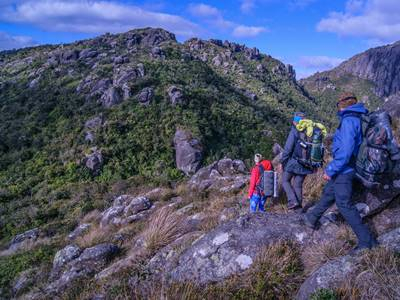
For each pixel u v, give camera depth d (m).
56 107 82.88
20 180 55.47
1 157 65.19
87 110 76.56
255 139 68.50
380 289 2.94
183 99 75.00
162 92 77.94
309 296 3.19
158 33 160.25
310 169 4.80
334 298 2.98
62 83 100.38
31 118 79.94
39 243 16.69
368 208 4.20
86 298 4.91
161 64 107.44
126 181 46.69
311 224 4.09
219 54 175.25
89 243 9.24
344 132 3.33
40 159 61.66
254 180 5.48
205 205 8.53
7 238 31.55
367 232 3.42
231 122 74.94
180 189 14.05
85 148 63.00
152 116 69.56
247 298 3.62
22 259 11.83
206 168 15.07
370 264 3.18
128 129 66.38
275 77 190.75
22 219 34.44
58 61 125.06
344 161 3.32
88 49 129.50
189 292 3.79
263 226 4.36
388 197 4.12
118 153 60.41
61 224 22.38
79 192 46.38
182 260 4.52
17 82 116.31
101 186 47.22
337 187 3.52
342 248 3.71
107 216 13.39
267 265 3.84
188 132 62.81
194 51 176.62
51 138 70.19
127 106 73.69
